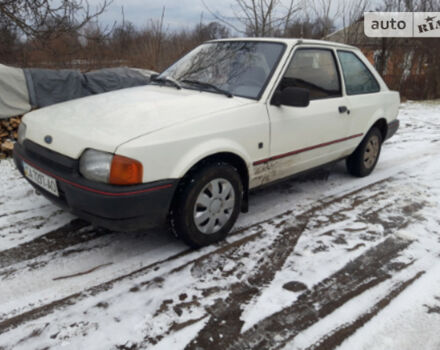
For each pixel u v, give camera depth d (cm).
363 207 387
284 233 324
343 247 305
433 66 1358
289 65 333
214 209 286
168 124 253
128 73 622
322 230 333
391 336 213
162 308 227
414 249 306
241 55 348
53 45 751
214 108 284
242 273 265
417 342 210
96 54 824
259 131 302
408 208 389
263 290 247
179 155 250
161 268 266
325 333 213
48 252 279
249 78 325
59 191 257
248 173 305
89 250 284
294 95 299
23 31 652
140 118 259
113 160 228
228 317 222
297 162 354
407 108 1128
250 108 298
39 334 203
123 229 246
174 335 207
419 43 1345
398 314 230
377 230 337
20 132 305
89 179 238
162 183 243
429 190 446
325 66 380
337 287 254
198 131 261
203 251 290
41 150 267
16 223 317
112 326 211
